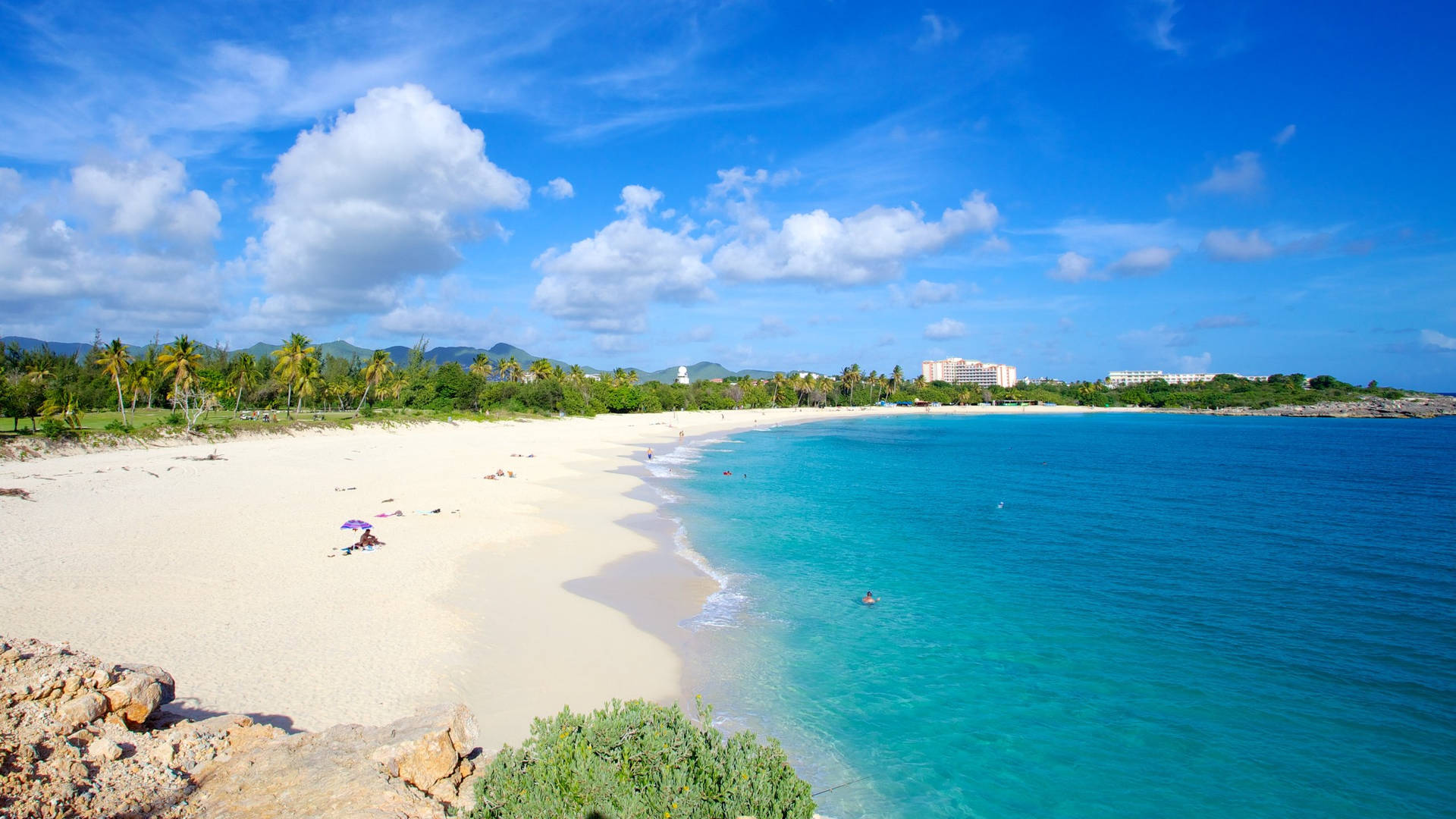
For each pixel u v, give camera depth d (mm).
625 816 7762
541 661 19188
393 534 31781
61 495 36031
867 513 44562
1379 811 14133
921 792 14531
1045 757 15844
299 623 20344
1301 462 79625
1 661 10117
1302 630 23594
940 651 21438
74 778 8633
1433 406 193750
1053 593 27422
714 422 153250
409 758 9812
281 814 8336
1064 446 102812
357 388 110000
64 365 98312
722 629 22672
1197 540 37469
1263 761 15789
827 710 17688
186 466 47812
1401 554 34344
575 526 36188
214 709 14914
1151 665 20672
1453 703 18391
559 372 151125
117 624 19234
